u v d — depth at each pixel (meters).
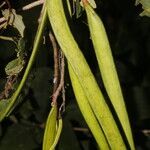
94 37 0.41
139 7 0.51
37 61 0.67
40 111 0.72
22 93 0.48
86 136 0.73
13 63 0.45
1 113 0.42
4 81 0.52
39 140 0.69
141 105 0.81
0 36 0.46
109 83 0.41
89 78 0.39
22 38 0.44
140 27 0.96
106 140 0.41
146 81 0.88
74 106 0.72
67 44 0.39
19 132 0.68
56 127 0.42
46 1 0.39
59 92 0.43
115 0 0.87
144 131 0.80
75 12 0.46
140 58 0.92
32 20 0.55
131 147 0.40
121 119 0.41
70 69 0.41
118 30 0.89
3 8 0.46
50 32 0.45
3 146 0.67
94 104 0.40
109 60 0.41
